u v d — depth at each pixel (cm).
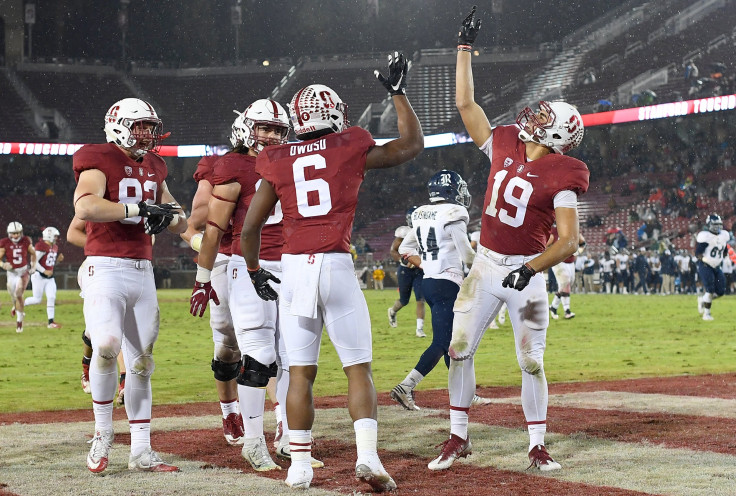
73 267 10506
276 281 1127
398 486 1060
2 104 11744
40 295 4175
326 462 1218
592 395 1880
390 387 2144
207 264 1270
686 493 992
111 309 1191
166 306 6097
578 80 11025
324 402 1867
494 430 1460
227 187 1252
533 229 1189
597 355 2827
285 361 1304
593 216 9512
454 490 1034
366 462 1014
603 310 5156
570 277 4422
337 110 1082
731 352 2881
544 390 1183
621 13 12000
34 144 11000
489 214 1218
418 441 1376
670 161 9762
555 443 1330
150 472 1162
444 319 1677
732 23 10806
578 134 1183
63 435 1463
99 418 1182
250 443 1188
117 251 1211
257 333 1230
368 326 1070
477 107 1271
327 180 1052
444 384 2208
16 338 3638
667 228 8862
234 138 1299
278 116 1272
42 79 12369
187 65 13350
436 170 11600
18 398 1989
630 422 1514
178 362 2769
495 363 2653
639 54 11012
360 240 10325
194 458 1269
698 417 1562
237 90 12950
